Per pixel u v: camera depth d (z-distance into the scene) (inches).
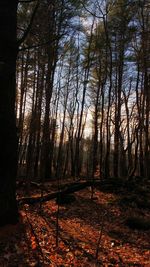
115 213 543.2
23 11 644.7
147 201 629.6
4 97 347.3
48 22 539.8
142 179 870.4
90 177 999.0
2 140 347.3
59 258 309.0
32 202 514.9
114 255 345.7
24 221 386.3
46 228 388.2
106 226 464.1
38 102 956.6
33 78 1033.5
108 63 1000.2
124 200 619.8
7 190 351.9
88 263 309.3
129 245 392.5
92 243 372.5
